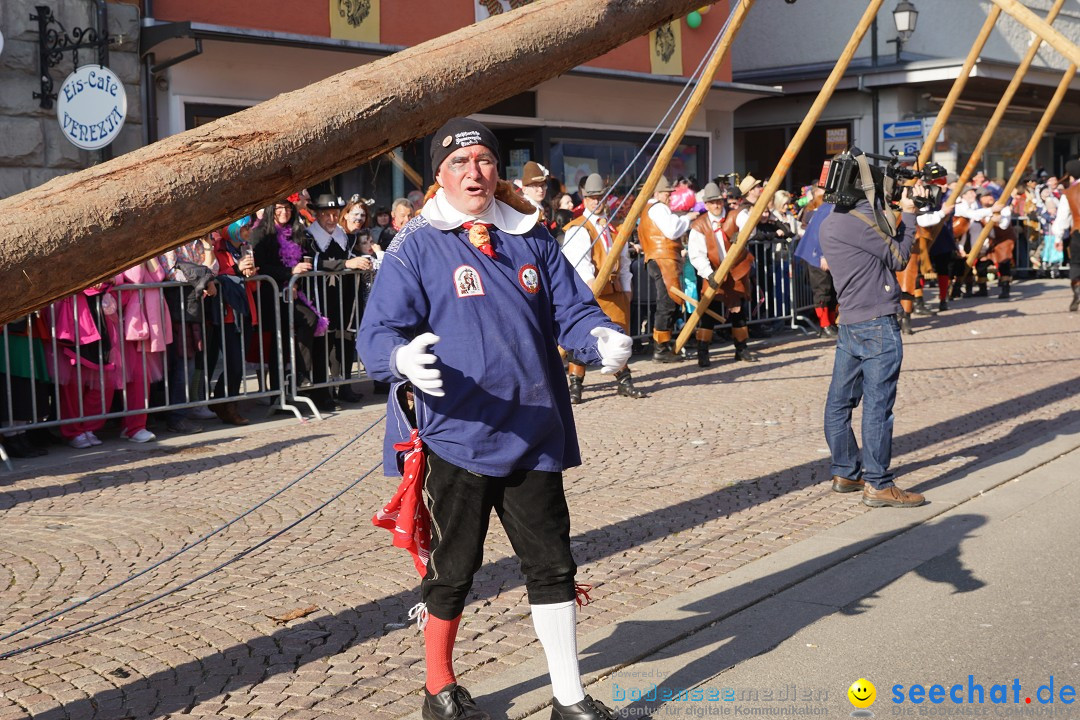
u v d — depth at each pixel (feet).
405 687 13.10
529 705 12.52
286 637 14.73
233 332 29.66
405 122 10.21
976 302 58.90
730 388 34.53
